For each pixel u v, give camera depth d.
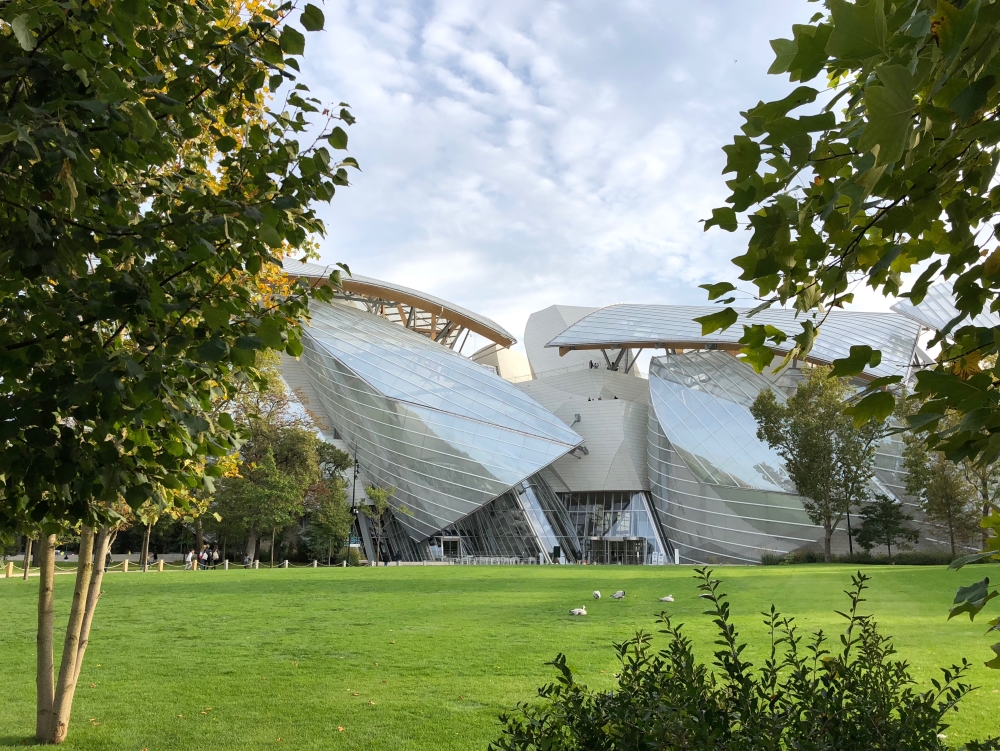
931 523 47.75
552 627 17.16
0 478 4.90
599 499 75.25
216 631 17.36
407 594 26.02
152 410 4.27
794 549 54.97
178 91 5.22
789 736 3.92
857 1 1.85
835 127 2.04
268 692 11.37
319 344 73.19
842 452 44.31
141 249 4.62
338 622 18.75
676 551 64.81
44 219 4.20
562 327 98.56
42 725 9.20
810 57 1.97
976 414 2.14
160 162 5.02
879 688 4.38
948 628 15.19
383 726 9.49
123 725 9.77
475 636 16.08
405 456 67.50
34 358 4.46
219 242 5.11
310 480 59.78
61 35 4.25
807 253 2.45
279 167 5.11
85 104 3.90
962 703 9.62
